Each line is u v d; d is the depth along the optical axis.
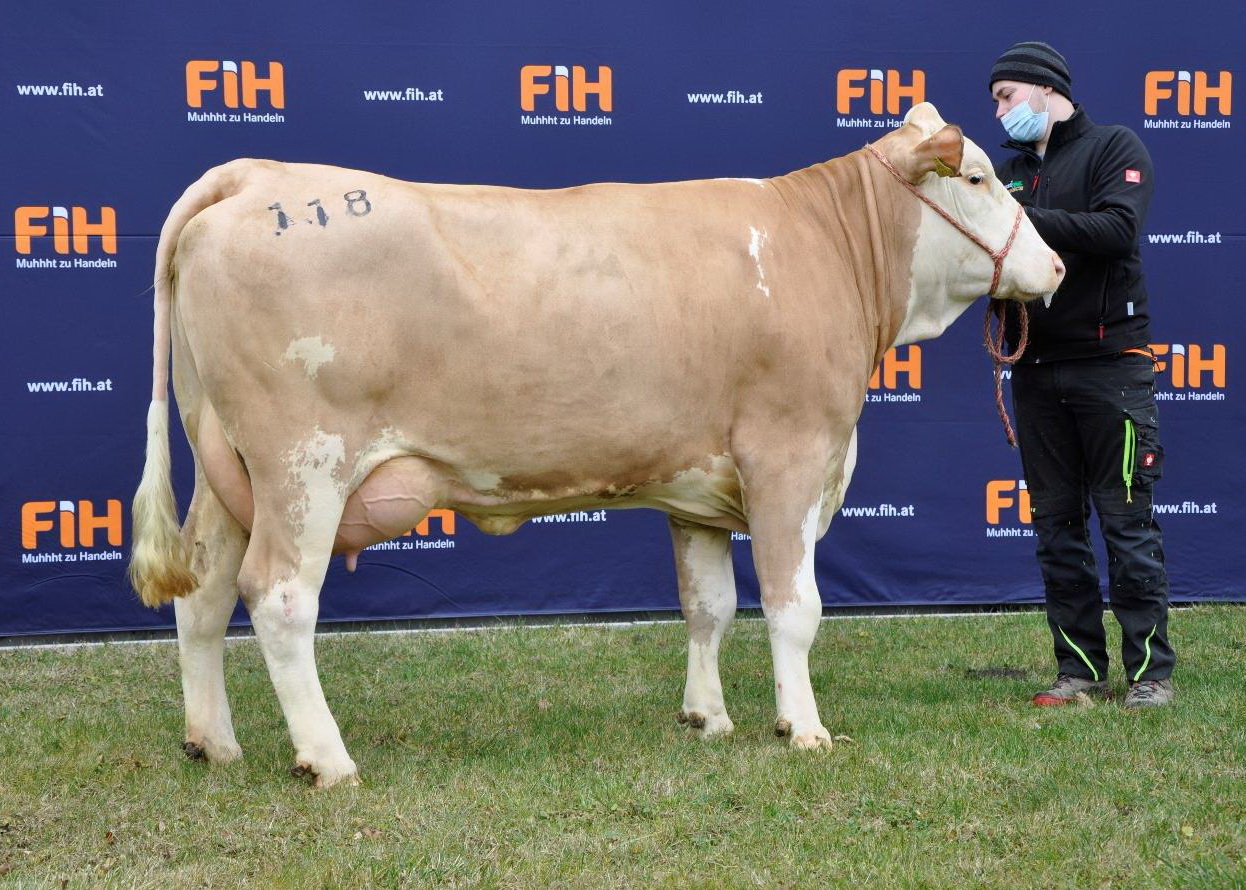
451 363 3.79
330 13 6.18
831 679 5.37
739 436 4.12
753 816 3.63
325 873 3.26
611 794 3.81
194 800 3.84
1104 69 6.52
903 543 6.70
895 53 6.49
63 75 6.00
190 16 6.08
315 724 3.88
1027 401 4.96
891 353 6.62
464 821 3.62
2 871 3.33
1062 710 4.70
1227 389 6.66
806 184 4.42
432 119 6.29
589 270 3.91
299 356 3.68
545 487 4.04
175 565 3.80
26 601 6.18
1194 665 5.39
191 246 3.70
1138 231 4.62
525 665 5.75
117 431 6.18
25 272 6.05
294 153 6.20
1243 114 6.56
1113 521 4.81
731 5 6.40
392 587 6.50
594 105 6.38
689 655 4.61
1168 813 3.57
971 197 4.42
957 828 3.51
